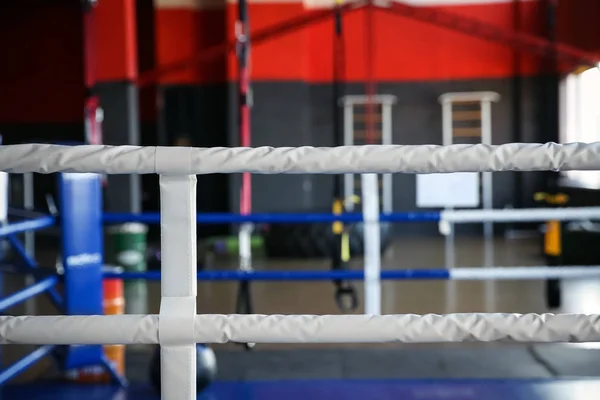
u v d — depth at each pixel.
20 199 8.22
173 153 1.10
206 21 8.26
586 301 4.34
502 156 1.11
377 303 2.77
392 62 8.34
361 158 1.12
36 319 1.11
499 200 8.20
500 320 1.12
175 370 1.11
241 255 3.00
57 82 9.06
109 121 6.00
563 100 8.15
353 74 8.32
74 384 2.44
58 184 2.32
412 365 2.80
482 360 2.87
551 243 3.34
